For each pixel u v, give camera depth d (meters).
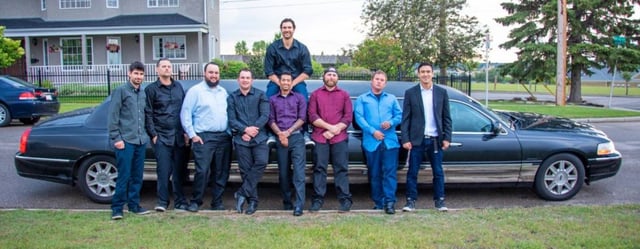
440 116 6.05
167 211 6.01
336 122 6.05
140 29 28.16
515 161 6.81
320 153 6.07
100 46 30.16
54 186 7.83
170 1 30.48
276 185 7.05
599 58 26.45
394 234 4.84
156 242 4.63
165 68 5.88
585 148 6.89
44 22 30.03
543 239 4.69
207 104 5.96
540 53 26.86
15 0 31.22
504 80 62.38
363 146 6.25
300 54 6.33
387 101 6.14
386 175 6.02
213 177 6.27
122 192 5.54
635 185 7.82
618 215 5.48
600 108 20.95
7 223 5.25
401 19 32.06
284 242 4.62
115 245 4.55
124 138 5.57
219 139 6.05
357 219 5.45
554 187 6.94
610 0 26.75
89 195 6.81
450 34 31.55
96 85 26.36
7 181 8.12
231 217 5.60
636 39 27.47
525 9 28.52
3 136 13.01
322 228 5.04
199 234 4.86
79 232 4.93
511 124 7.07
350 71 27.78
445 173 6.77
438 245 4.55
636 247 4.48
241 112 5.97
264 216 5.66
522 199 7.05
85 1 30.19
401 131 6.07
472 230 4.96
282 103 6.06
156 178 6.82
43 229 5.03
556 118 8.06
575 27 26.83
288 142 6.02
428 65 6.01
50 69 29.25
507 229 4.99
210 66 5.97
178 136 6.05
